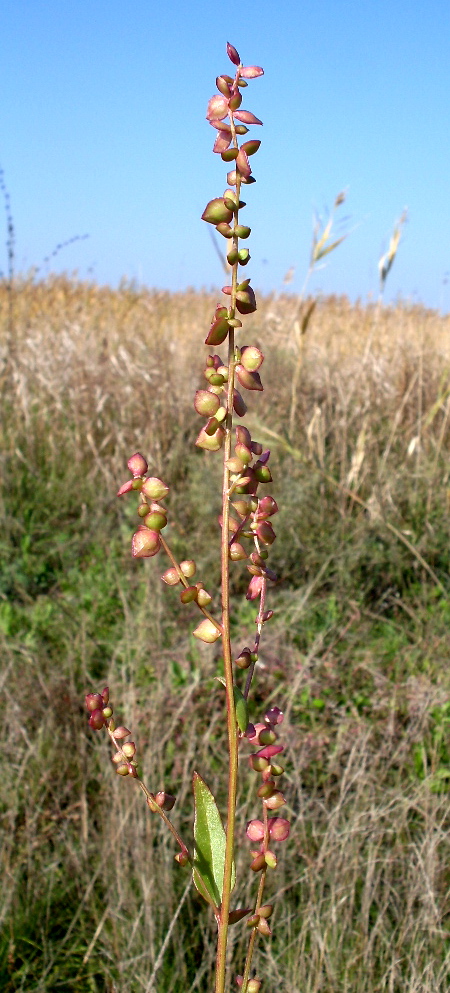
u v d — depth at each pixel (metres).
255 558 0.24
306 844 0.62
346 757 0.73
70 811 0.69
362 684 0.88
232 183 0.20
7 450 1.51
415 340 2.05
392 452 1.47
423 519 1.23
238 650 0.88
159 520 0.21
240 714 0.21
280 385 1.70
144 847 0.60
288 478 1.26
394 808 0.63
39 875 0.62
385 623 1.04
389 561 1.14
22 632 0.94
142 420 1.63
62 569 1.20
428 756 0.75
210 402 0.21
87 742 0.74
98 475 1.48
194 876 0.23
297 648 0.92
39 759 0.71
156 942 0.56
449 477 1.34
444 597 1.07
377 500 1.19
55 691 0.78
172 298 3.78
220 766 0.72
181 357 1.92
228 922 0.22
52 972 0.57
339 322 3.19
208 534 1.22
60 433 1.62
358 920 0.56
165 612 0.98
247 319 2.03
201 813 0.23
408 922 0.55
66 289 3.66
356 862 0.58
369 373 1.78
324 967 0.53
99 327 2.56
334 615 0.99
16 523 1.25
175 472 1.48
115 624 0.99
